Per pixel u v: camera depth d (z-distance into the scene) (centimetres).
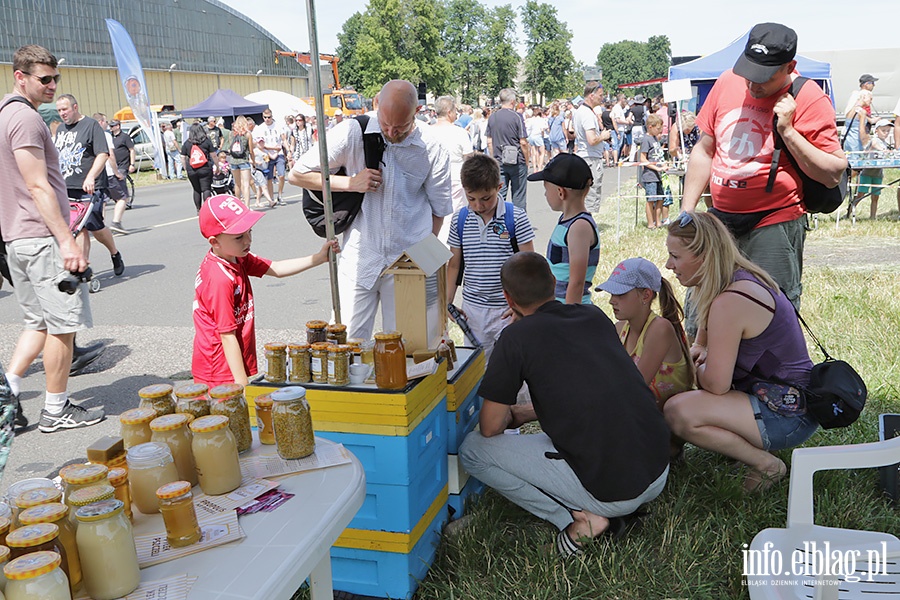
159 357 593
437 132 752
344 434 263
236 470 195
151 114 2408
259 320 689
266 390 271
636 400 282
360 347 290
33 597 134
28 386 538
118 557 150
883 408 413
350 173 378
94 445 187
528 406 345
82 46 3881
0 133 401
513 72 10206
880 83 2058
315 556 170
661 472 287
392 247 382
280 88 5947
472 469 309
